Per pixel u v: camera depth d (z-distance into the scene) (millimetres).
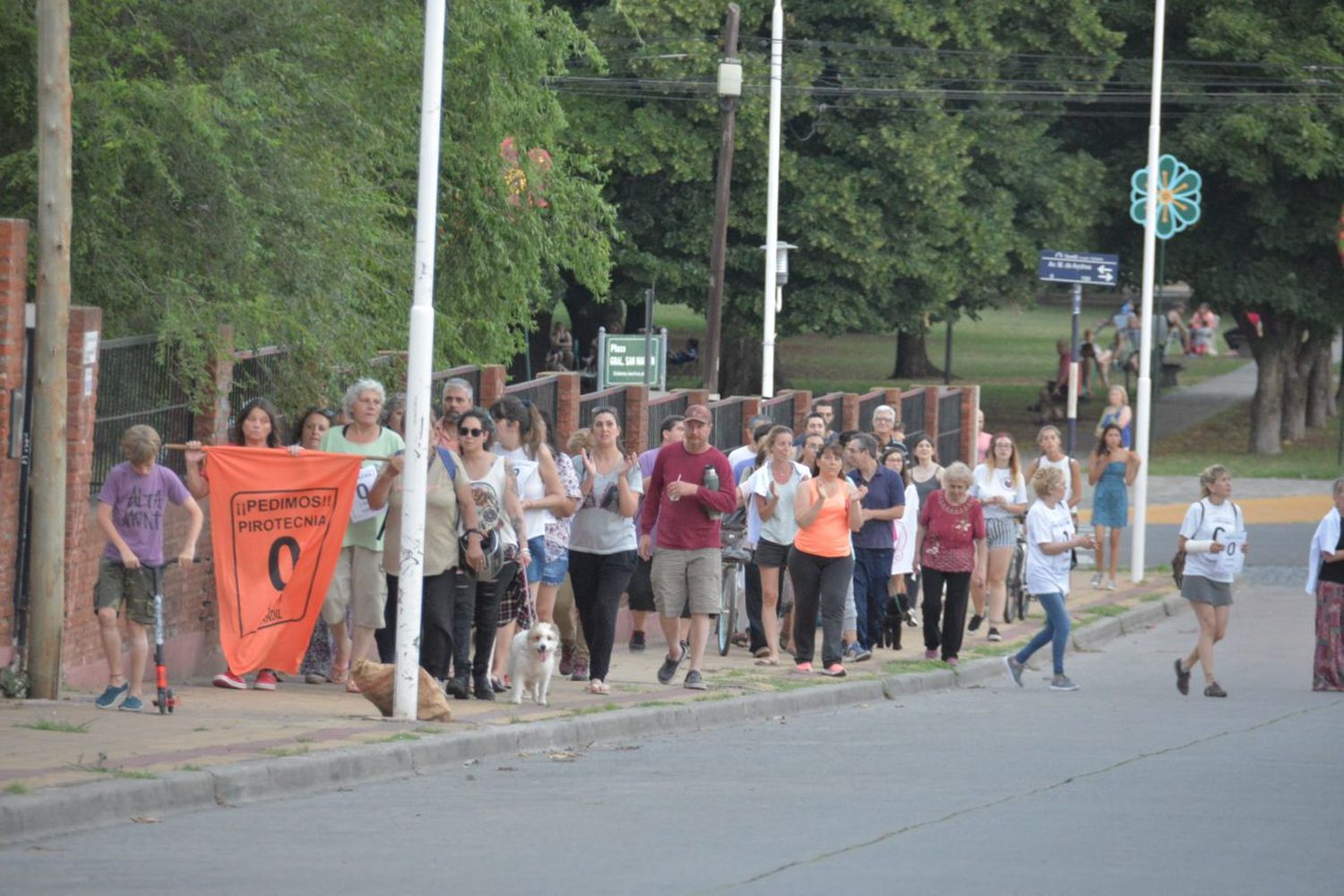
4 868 21312
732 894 20672
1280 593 72000
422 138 32500
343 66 51406
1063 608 46906
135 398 37344
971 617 60594
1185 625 63500
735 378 130375
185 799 25484
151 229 44750
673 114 109438
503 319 66188
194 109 42281
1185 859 23203
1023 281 124438
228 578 34969
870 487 48875
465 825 24906
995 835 24781
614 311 135500
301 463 35094
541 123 67188
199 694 34656
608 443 38438
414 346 32344
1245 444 125562
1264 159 117438
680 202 112562
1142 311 73938
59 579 33031
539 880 21297
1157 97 74688
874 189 113875
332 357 44875
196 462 35000
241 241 43750
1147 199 74312
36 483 32781
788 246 81188
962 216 114500
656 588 40125
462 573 35844
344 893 20391
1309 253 121812
